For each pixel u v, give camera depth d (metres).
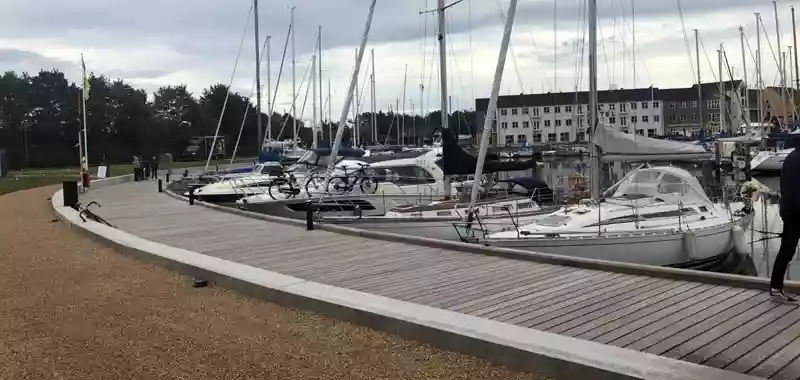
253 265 8.70
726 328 5.12
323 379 4.33
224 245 10.73
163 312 6.18
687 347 4.72
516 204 14.69
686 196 13.28
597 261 7.76
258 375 4.41
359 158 24.09
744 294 6.15
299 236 11.55
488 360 4.64
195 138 84.31
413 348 4.96
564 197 16.14
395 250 9.60
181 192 27.03
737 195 15.57
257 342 5.17
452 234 13.45
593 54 14.89
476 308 6.06
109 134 77.50
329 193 17.41
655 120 83.62
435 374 4.40
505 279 7.30
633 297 6.23
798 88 48.78
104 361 4.75
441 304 6.27
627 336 5.04
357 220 14.04
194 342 5.19
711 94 84.31
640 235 11.37
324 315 5.94
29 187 32.34
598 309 5.86
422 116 58.22
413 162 18.84
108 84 85.00
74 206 17.41
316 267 8.42
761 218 17.03
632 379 3.93
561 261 8.05
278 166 25.44
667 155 13.70
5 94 75.06
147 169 41.19
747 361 4.40
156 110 87.69
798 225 5.55
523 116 80.94
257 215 15.35
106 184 33.00
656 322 5.38
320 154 23.41
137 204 20.64
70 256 9.68
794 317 5.34
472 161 15.18
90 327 5.68
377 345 5.04
